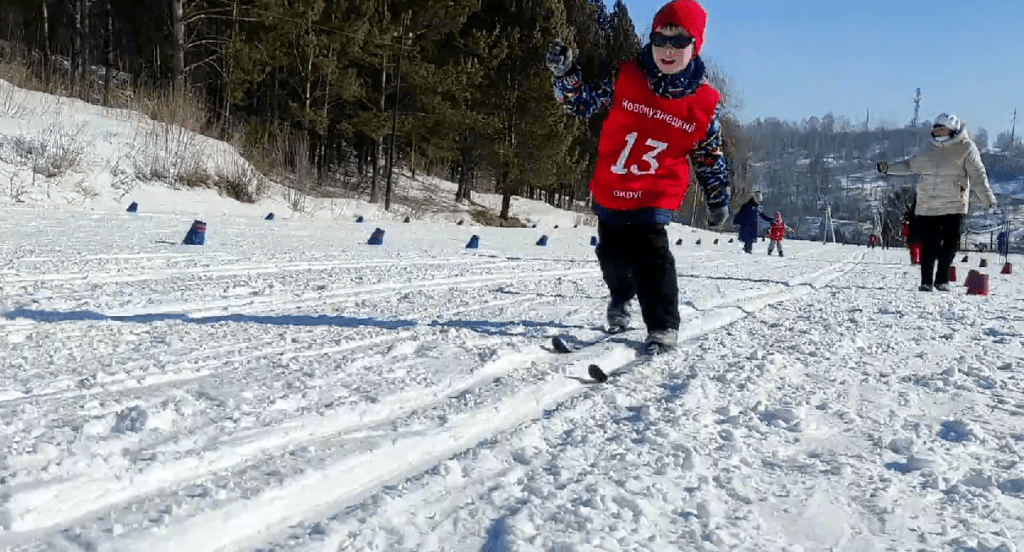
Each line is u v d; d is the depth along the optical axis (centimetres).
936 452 222
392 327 385
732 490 187
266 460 185
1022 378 329
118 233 880
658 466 202
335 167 3016
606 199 373
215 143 1845
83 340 319
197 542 145
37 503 151
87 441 186
